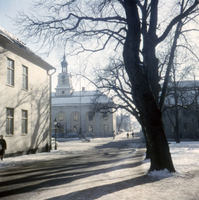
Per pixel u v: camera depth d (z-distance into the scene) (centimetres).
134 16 876
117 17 1031
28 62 2102
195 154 1558
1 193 646
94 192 599
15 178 888
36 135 2209
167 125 5466
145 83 864
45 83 2445
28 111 2072
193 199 516
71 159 1627
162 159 858
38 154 2077
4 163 1394
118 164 1195
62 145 3638
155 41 987
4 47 1730
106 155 1925
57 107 7475
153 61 1075
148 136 880
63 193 616
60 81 8669
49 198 570
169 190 601
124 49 895
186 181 708
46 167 1208
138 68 863
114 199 523
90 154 2069
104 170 1009
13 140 1814
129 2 880
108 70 2145
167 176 790
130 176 815
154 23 995
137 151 2247
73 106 7425
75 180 803
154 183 690
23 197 597
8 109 1783
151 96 865
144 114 873
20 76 1953
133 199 521
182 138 5334
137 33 873
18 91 1911
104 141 4828
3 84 1703
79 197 554
